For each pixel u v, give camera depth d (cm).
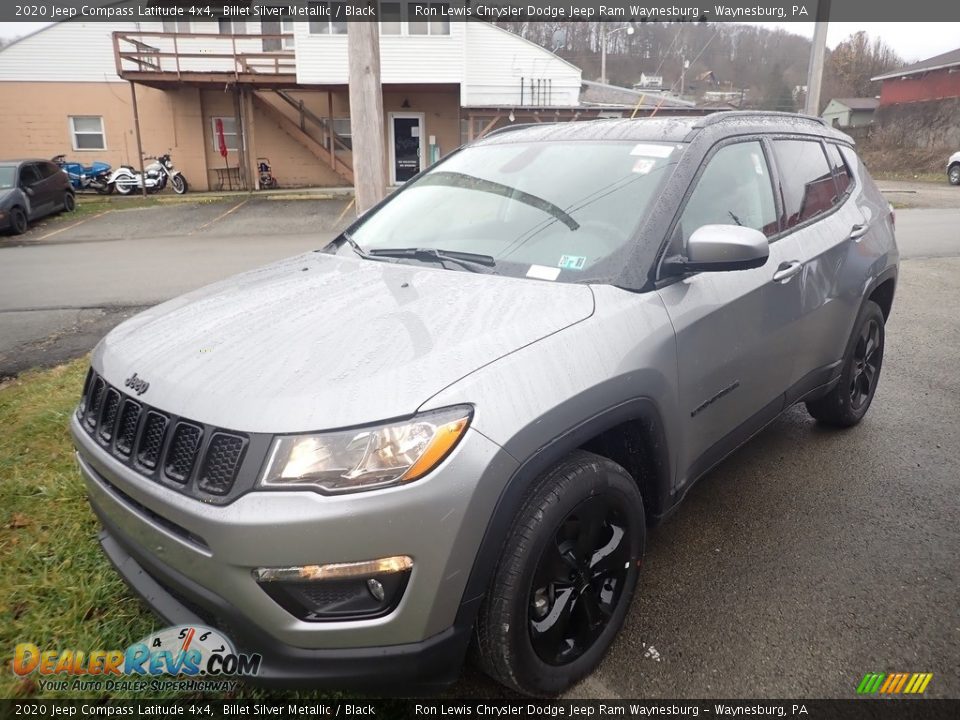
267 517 170
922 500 336
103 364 231
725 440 288
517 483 188
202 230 1488
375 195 641
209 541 176
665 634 247
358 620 178
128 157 2294
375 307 229
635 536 235
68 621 249
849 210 385
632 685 224
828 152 393
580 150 306
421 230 305
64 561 281
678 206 259
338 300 239
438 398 181
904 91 3503
